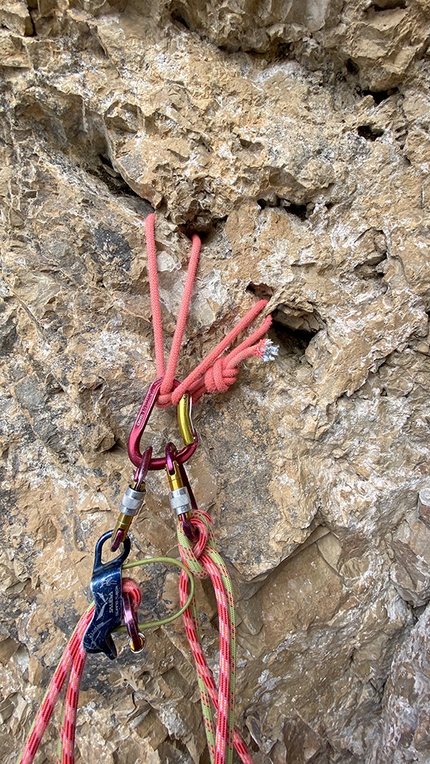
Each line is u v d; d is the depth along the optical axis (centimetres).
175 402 48
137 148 50
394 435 57
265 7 45
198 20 48
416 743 56
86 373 52
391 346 53
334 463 58
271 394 56
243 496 56
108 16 48
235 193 50
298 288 53
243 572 55
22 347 56
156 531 56
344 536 59
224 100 49
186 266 53
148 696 59
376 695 65
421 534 58
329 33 46
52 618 56
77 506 58
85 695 58
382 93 50
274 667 61
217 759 43
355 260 52
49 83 49
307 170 49
